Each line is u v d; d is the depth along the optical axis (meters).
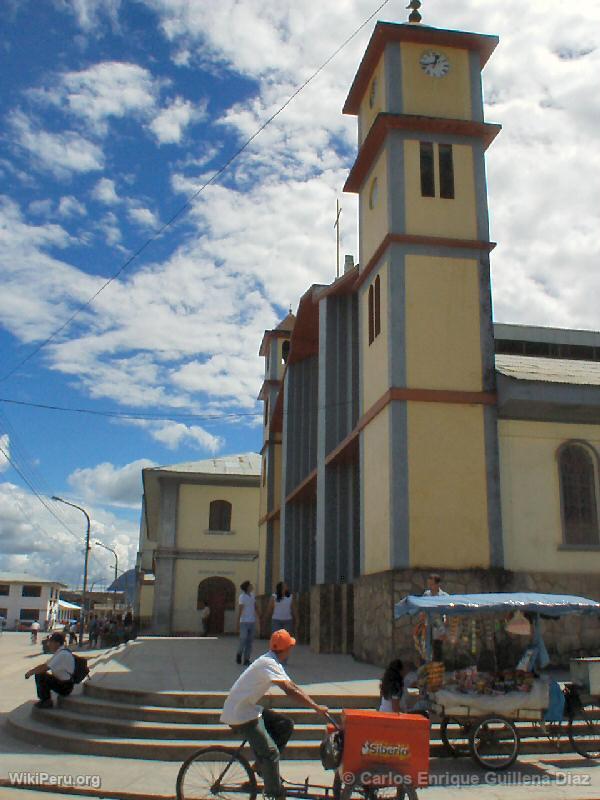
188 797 6.79
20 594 88.75
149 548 52.19
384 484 15.80
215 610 38.16
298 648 20.59
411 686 10.57
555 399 15.37
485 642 11.03
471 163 17.61
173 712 10.34
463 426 15.70
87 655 26.88
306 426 27.48
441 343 16.22
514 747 9.17
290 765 9.05
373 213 18.45
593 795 7.98
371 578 15.68
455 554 14.94
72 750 9.84
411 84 17.84
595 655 14.60
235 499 39.72
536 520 15.52
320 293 22.88
